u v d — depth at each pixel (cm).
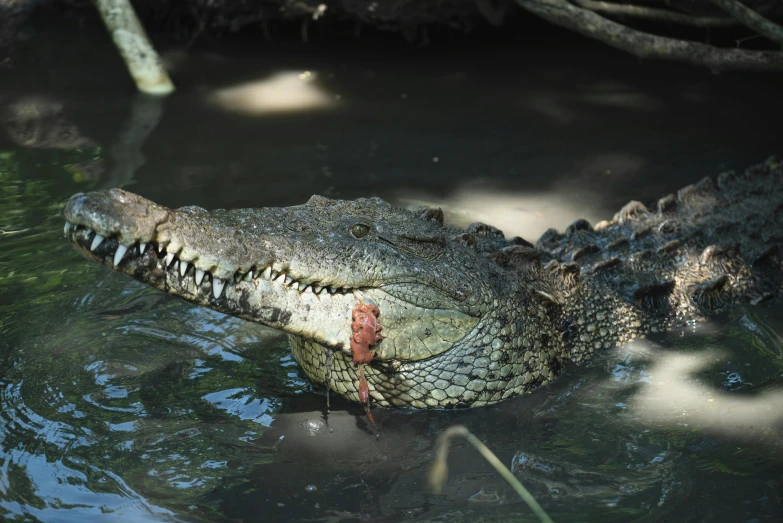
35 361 441
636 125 818
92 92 882
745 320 514
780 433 400
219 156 730
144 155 729
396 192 673
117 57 985
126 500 341
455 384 423
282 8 1027
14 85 903
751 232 575
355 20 1055
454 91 903
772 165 660
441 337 416
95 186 662
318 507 344
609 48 1038
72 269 544
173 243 344
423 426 413
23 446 372
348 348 394
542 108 858
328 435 400
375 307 397
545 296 459
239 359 463
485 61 997
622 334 495
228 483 358
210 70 958
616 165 736
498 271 450
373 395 427
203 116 822
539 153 758
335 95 889
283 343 485
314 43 1050
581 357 478
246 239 369
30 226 598
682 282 527
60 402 408
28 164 706
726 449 387
